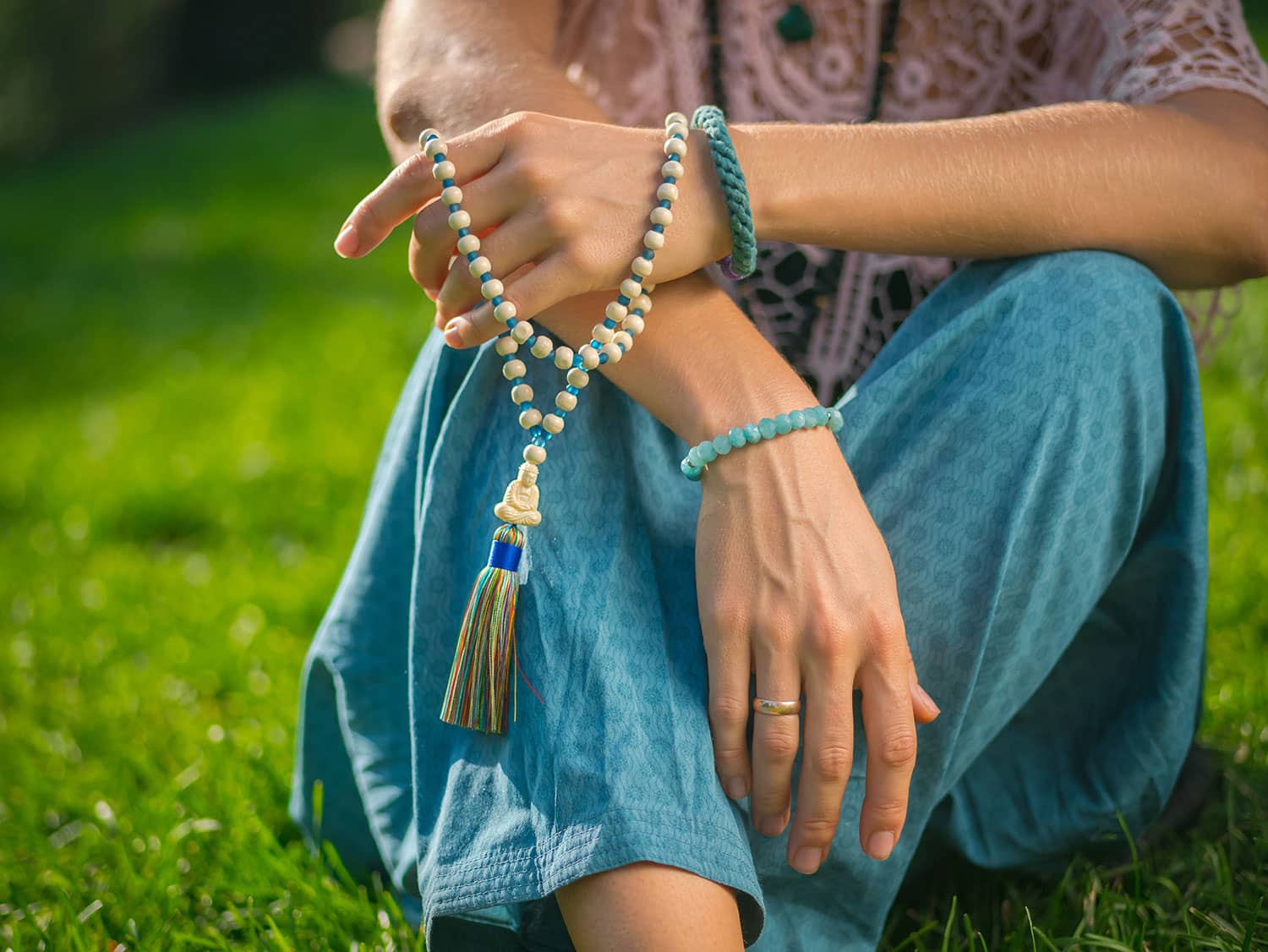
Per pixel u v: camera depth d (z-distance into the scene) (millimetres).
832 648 1020
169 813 1627
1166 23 1257
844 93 1425
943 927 1335
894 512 1133
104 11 10758
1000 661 1161
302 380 4047
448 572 1187
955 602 1124
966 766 1216
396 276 5441
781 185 1106
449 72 1275
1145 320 1137
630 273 1091
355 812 1464
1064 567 1158
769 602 1038
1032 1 1390
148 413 3939
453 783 1115
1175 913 1314
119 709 2043
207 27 12508
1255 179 1181
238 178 7887
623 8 1432
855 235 1138
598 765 1018
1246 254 1204
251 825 1547
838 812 1047
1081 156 1145
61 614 2504
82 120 10797
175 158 8914
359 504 3010
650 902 984
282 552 2781
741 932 1039
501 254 1086
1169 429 1206
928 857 1363
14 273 6293
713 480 1081
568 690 1056
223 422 3754
